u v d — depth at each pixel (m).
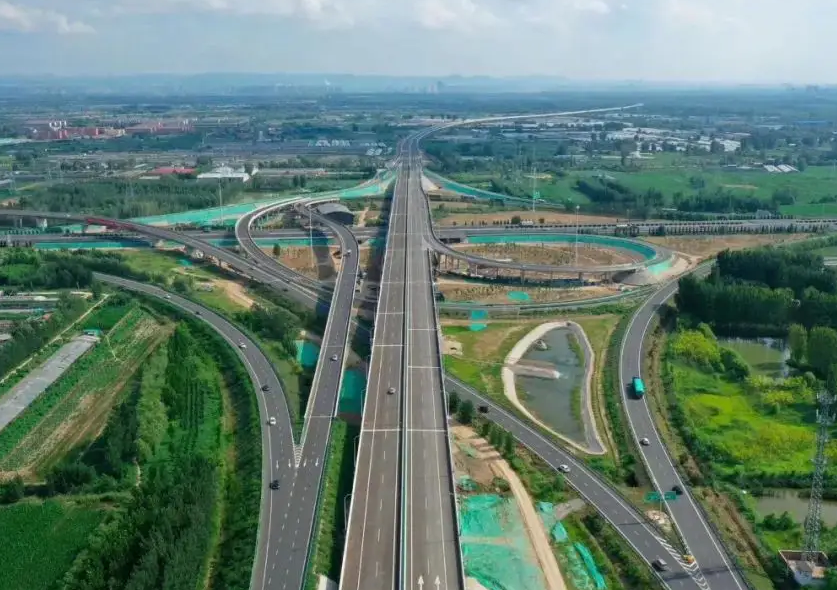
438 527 196.12
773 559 193.88
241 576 182.38
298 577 181.12
